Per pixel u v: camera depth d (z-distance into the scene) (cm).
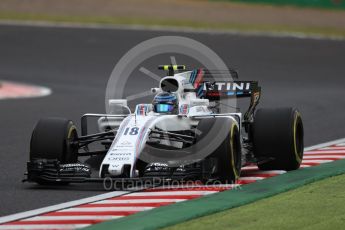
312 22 13850
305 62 9569
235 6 15362
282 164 3472
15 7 13450
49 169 3084
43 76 8369
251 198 2825
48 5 13875
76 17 12719
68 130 3244
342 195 2898
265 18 13988
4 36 10812
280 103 6525
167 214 2572
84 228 2400
